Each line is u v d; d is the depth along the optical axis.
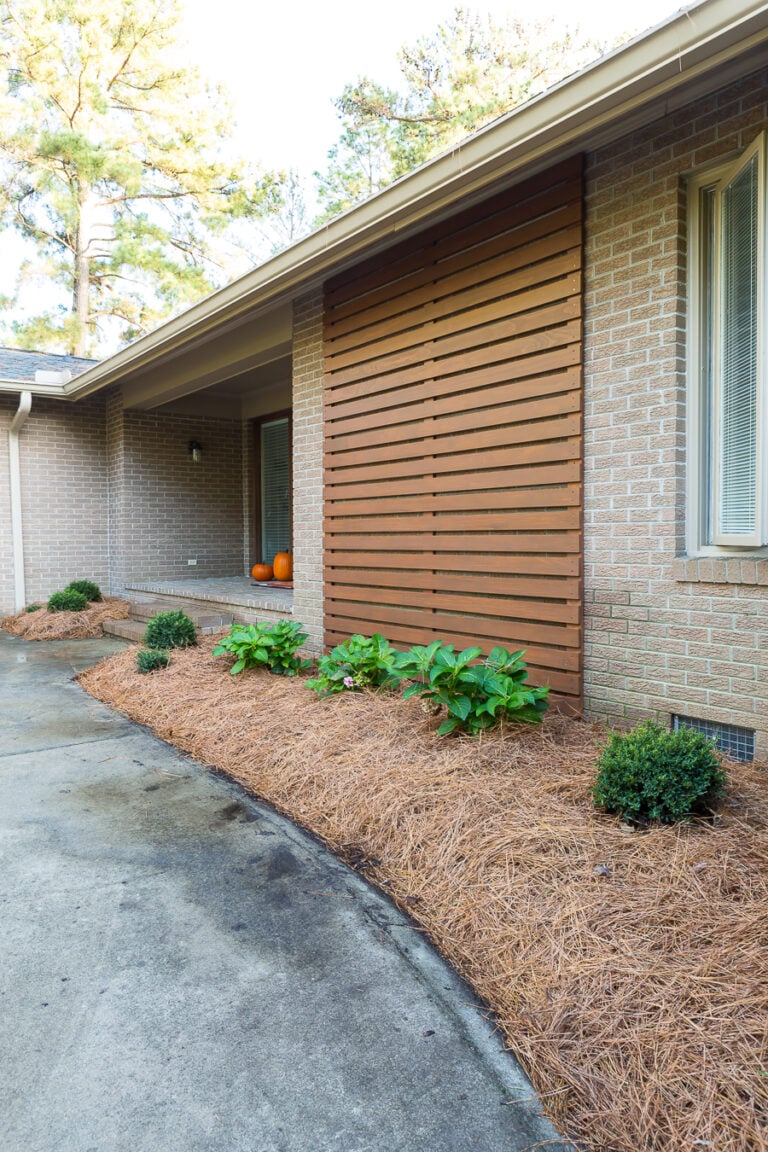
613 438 3.65
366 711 4.18
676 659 3.42
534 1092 1.73
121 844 3.05
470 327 4.39
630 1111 1.61
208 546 10.40
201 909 2.54
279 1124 1.64
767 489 2.93
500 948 2.18
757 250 2.98
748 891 2.19
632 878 2.32
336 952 2.29
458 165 3.66
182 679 5.44
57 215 16.11
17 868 2.83
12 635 8.59
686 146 3.30
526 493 4.09
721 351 3.30
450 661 3.53
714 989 1.85
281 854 2.96
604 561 3.71
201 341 6.79
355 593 5.45
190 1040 1.90
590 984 1.94
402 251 4.86
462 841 2.70
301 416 6.07
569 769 3.15
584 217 3.73
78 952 2.28
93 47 14.33
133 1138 1.59
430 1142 1.60
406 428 4.91
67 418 9.84
